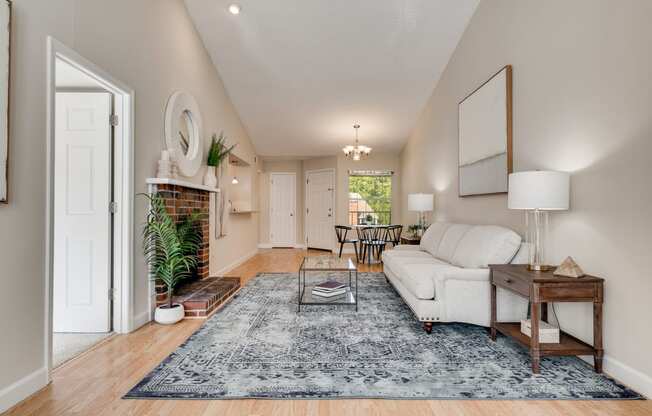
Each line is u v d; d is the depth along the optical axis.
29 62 1.82
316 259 3.95
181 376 1.99
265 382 1.92
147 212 2.97
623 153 1.97
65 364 2.14
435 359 2.24
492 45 3.53
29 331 1.80
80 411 1.65
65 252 2.68
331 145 7.44
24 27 1.79
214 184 4.36
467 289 2.69
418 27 4.17
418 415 1.63
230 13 3.95
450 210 4.73
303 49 4.50
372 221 8.05
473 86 3.98
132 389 1.84
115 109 2.71
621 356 1.96
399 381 1.95
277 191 8.84
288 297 3.80
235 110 5.89
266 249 8.54
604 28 2.10
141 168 2.90
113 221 2.70
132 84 2.80
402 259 3.82
